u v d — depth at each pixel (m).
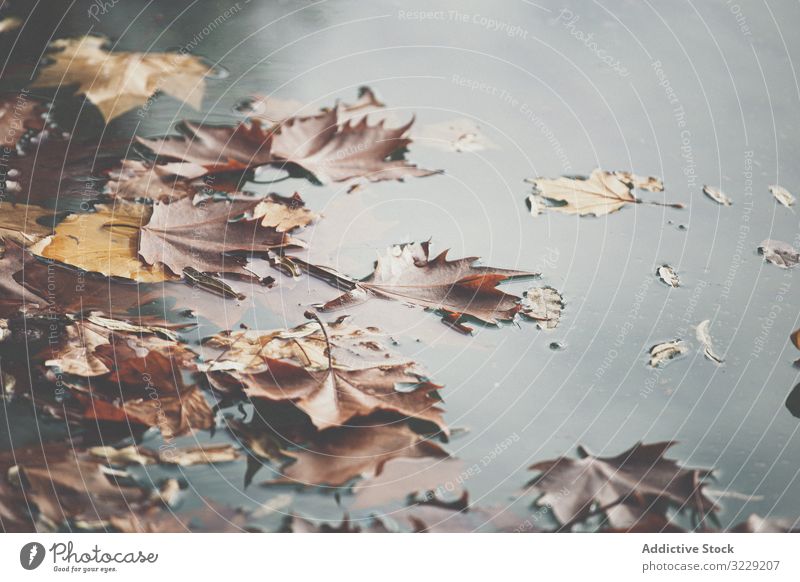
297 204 2.62
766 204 2.67
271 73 2.83
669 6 3.04
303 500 2.34
